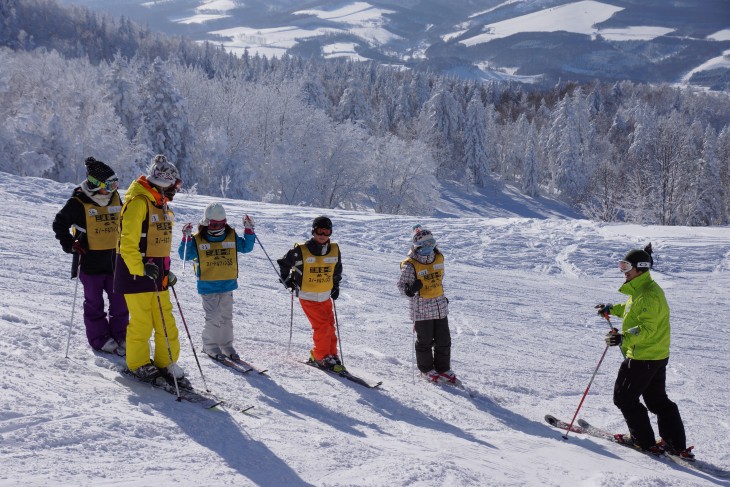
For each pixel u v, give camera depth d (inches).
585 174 3034.0
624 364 225.6
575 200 2923.2
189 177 1656.0
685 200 2064.5
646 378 219.6
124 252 178.5
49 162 1365.7
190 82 2055.9
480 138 3046.3
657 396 225.9
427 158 1977.1
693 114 5516.7
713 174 2235.5
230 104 1969.7
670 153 1982.0
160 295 188.2
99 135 1472.7
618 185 2199.8
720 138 3216.0
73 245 206.8
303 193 1841.8
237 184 1688.0
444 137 3002.0
